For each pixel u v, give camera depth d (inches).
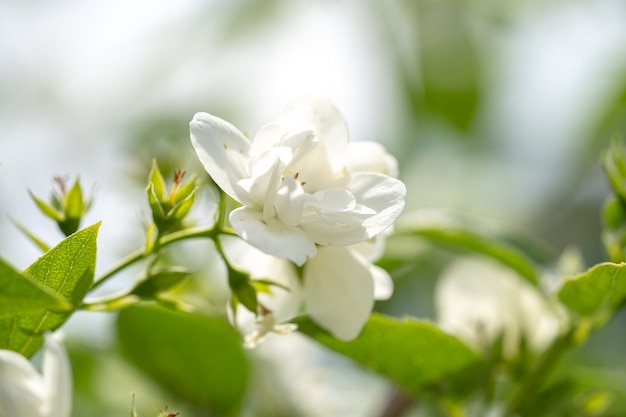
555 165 22.9
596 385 16.1
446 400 15.6
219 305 17.3
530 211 22.7
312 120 13.6
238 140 13.4
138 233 17.7
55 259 13.0
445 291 17.1
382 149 14.0
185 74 20.2
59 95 20.1
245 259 14.2
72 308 13.2
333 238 13.3
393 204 13.4
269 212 13.3
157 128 20.0
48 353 13.3
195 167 17.5
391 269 18.8
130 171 17.6
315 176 13.6
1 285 12.1
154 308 16.3
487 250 17.0
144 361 16.8
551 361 16.0
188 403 17.1
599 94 22.6
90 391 17.8
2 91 20.1
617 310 15.8
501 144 22.9
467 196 22.2
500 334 16.0
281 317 14.2
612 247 15.8
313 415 18.0
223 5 20.2
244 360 16.7
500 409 16.6
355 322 14.0
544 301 16.8
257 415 17.8
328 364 18.9
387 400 17.3
